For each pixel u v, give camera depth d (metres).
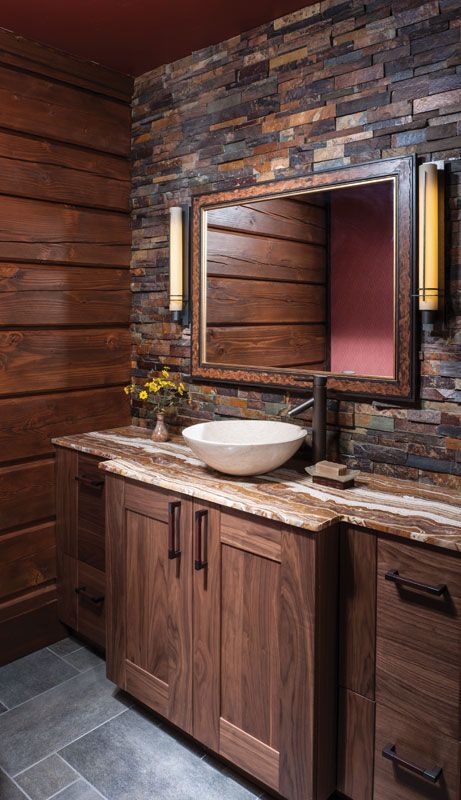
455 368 1.96
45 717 2.27
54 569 2.80
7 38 2.45
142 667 2.23
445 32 1.93
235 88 2.48
